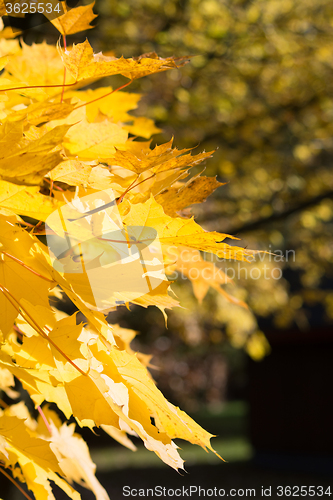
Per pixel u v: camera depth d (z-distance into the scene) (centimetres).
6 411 101
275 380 1138
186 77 503
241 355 1869
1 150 52
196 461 1111
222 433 1530
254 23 531
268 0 553
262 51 545
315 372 1085
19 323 64
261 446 1130
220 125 530
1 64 72
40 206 55
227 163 495
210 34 503
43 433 97
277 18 570
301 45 562
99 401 61
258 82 571
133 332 102
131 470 1014
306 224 612
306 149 585
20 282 58
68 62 66
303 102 568
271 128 561
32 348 63
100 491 99
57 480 82
